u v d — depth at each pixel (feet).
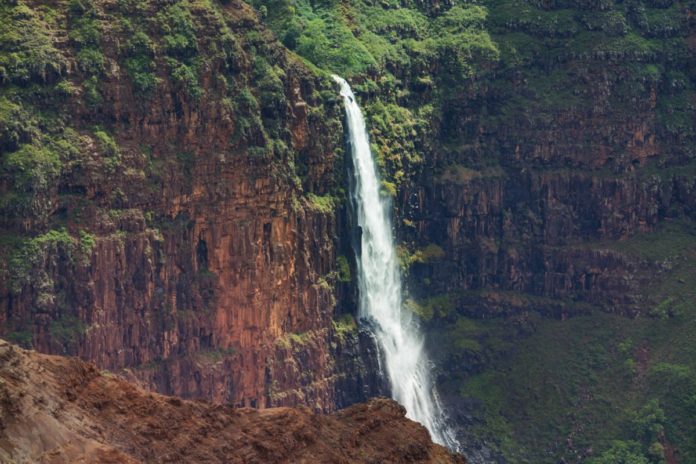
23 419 347.36
